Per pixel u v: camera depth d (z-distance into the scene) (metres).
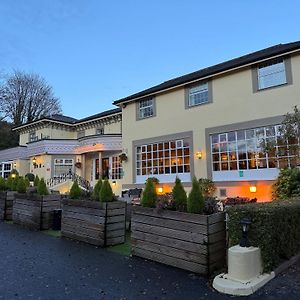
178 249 4.95
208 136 15.15
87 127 28.38
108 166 23.84
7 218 10.63
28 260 5.45
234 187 13.95
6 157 31.73
